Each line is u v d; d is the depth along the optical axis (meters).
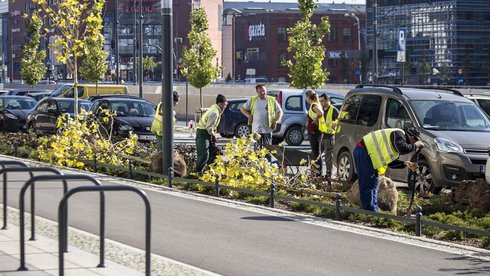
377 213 15.55
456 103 21.70
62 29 30.53
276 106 24.06
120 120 33.06
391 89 22.45
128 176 22.72
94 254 12.12
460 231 14.72
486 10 137.25
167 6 22.19
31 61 86.06
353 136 22.94
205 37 66.50
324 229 15.16
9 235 13.41
